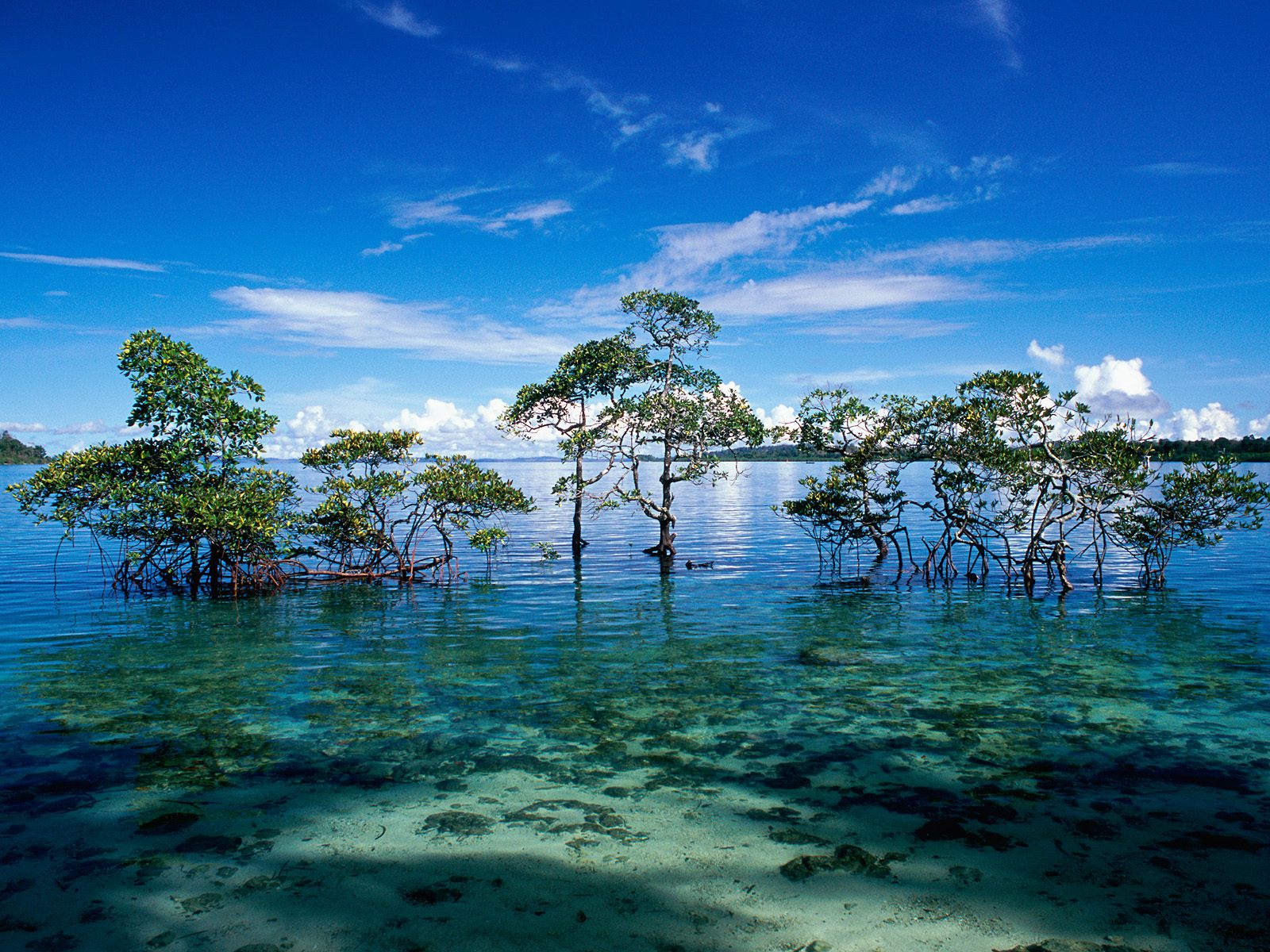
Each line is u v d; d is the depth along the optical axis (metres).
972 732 9.55
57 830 6.83
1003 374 20.06
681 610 18.34
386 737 9.44
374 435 23.38
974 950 5.05
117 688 11.67
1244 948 5.05
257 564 21.22
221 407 20.73
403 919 5.43
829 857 6.36
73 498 20.06
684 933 5.26
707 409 26.38
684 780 8.07
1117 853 6.38
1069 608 18.28
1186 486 19.94
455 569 25.75
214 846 6.56
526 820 7.09
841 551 30.47
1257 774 8.12
